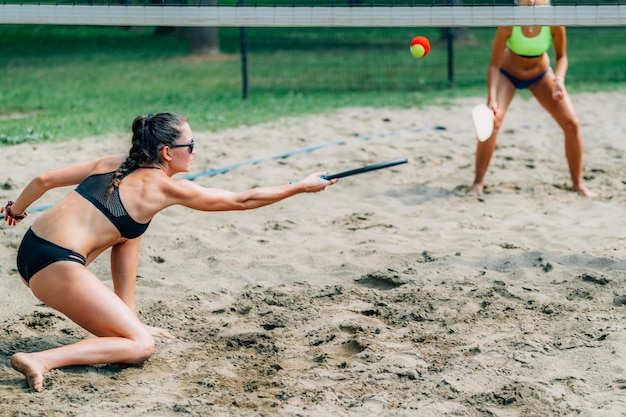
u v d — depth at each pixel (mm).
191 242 7469
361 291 6203
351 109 14555
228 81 19500
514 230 7809
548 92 8891
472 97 16000
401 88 17859
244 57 16125
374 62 22984
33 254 4844
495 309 5777
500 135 12312
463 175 10031
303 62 23125
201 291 6285
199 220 8180
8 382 4781
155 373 4949
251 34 28562
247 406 4496
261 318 5820
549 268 6547
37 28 29922
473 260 6879
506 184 9633
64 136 11727
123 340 4898
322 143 11625
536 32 8586
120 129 12312
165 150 5020
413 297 6055
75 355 4781
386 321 5730
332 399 4547
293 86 18516
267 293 6250
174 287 6387
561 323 5480
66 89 18016
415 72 20922
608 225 7832
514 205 8695
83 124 12766
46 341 5367
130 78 20219
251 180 9648
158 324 5688
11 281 6469
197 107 14836
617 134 12391
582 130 12703
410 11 7027
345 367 5004
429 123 13242
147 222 5035
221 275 6672
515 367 4867
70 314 4871
